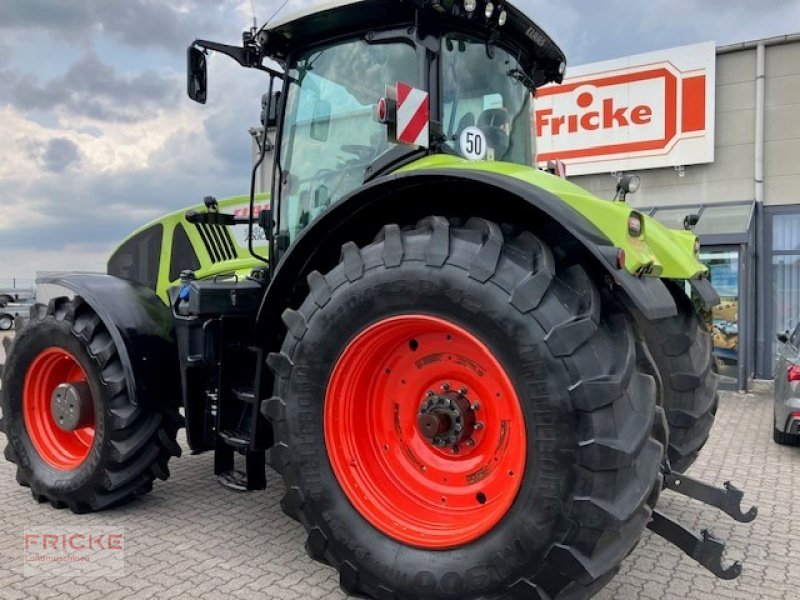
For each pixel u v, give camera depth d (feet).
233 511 12.76
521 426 7.79
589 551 7.48
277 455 9.60
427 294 8.37
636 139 32.63
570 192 8.46
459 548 8.25
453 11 10.19
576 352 7.57
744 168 31.09
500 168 9.12
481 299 7.97
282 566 10.34
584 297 7.95
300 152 11.71
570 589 7.70
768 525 12.76
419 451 9.41
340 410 9.29
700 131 31.22
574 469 7.45
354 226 9.82
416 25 10.33
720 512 13.41
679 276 10.52
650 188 32.99
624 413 7.66
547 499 7.56
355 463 9.29
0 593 9.39
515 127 12.03
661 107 31.96
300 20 10.89
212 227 16.08
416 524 8.89
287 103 11.85
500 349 7.90
